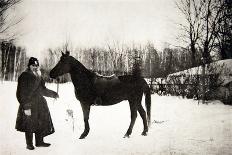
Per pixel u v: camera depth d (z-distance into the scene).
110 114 8.02
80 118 8.19
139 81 7.38
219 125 7.73
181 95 11.82
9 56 9.79
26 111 6.19
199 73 12.19
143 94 8.11
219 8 11.98
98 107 8.67
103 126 7.50
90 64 9.05
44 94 6.60
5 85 9.45
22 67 9.55
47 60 9.06
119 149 6.02
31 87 6.25
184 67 11.73
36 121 6.36
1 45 9.49
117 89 7.23
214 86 12.17
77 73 7.11
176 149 6.12
